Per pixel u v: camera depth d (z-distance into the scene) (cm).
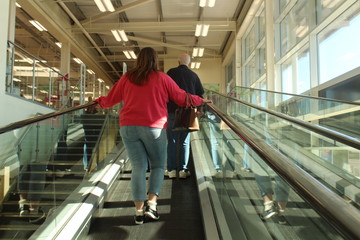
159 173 230
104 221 236
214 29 1310
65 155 473
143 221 229
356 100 513
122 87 235
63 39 1230
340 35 595
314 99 456
